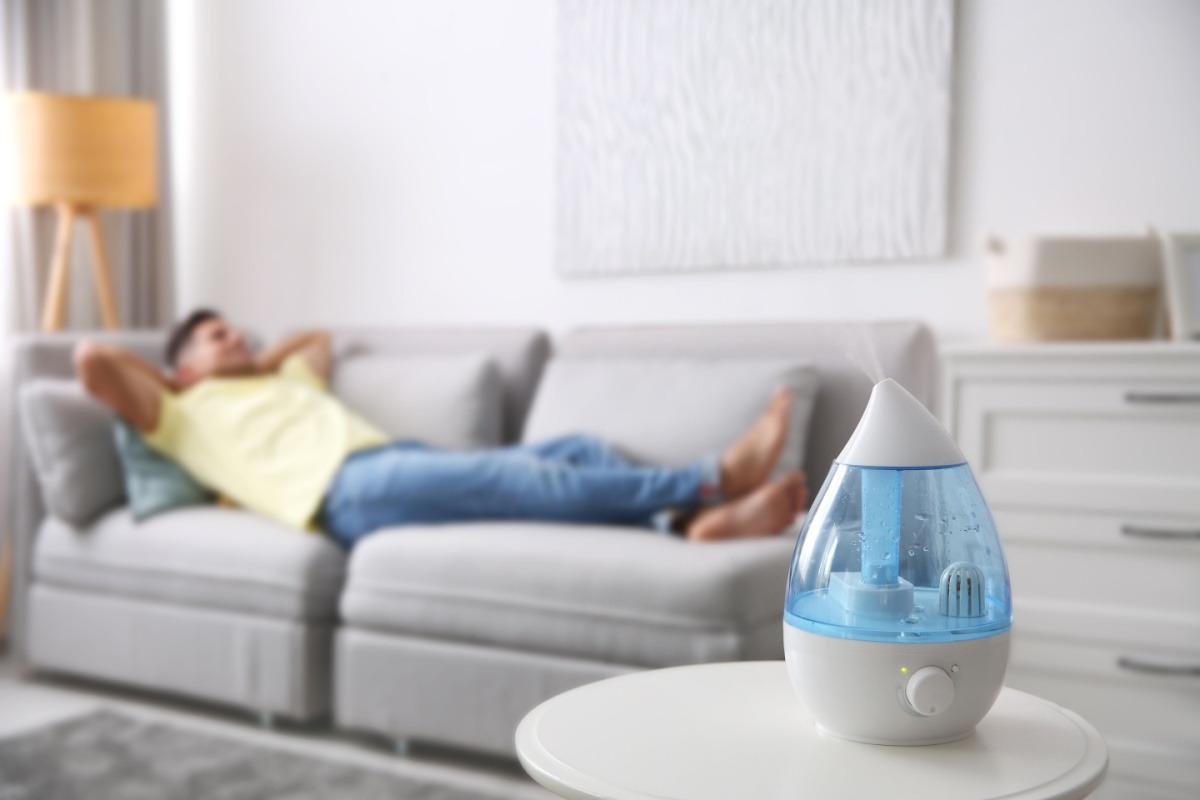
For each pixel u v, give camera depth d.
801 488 2.00
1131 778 1.98
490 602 2.01
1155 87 2.32
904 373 1.44
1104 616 2.04
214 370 2.75
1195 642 1.97
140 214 3.62
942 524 0.80
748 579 1.80
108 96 3.34
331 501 2.37
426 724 2.08
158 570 2.42
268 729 2.32
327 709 2.28
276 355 2.92
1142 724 2.01
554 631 1.94
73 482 2.54
